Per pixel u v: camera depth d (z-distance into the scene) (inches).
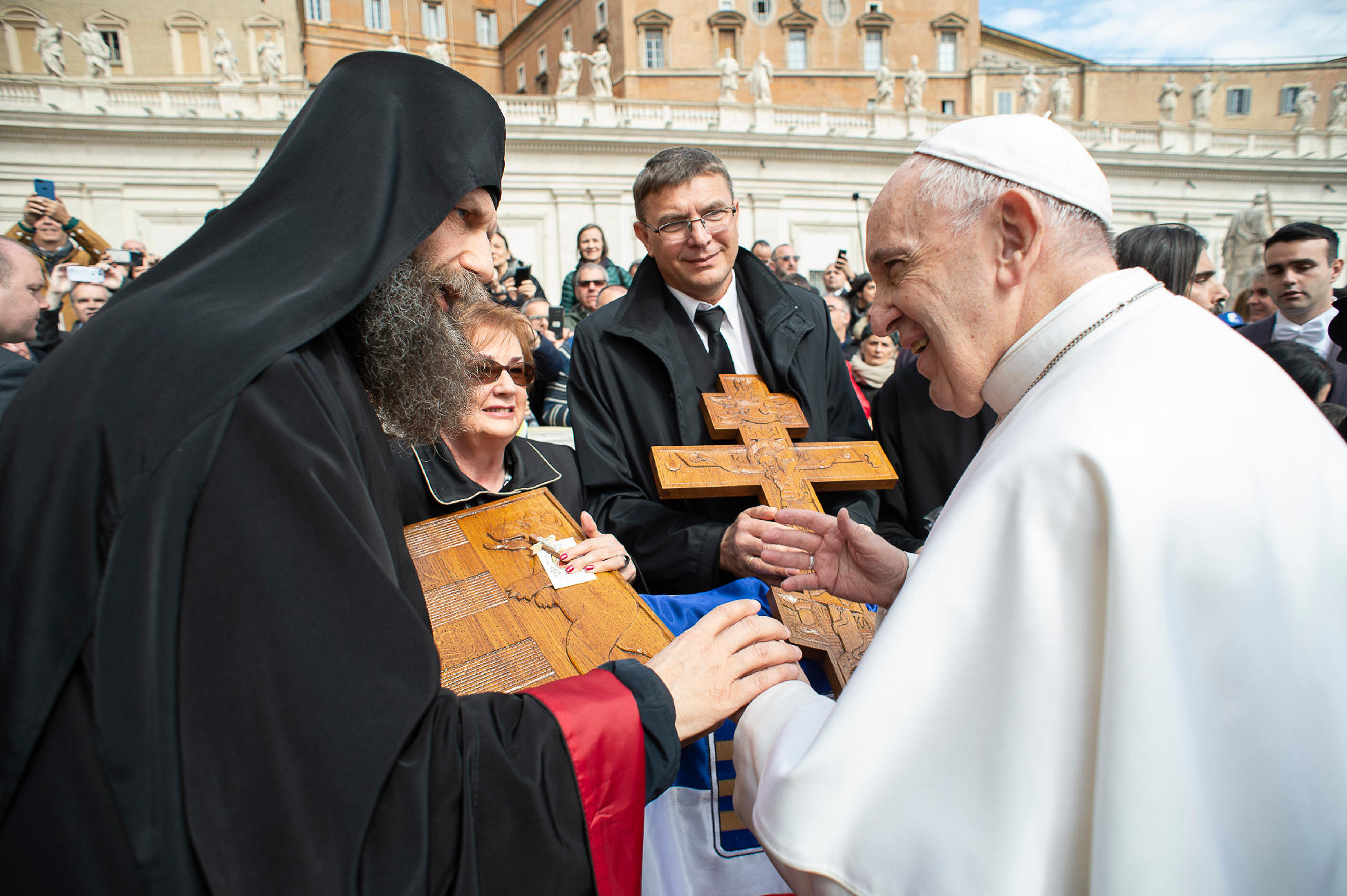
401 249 41.4
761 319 94.3
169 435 32.4
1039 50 1467.8
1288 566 34.4
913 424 101.7
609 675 43.6
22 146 781.9
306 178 41.8
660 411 91.1
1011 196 43.2
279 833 30.7
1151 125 1021.2
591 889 39.1
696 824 58.7
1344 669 35.0
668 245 90.3
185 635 31.3
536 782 37.6
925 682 36.5
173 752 30.4
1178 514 33.9
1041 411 38.9
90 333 35.9
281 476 33.3
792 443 82.9
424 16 1449.3
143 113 818.8
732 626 48.9
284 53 1159.0
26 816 30.5
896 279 47.3
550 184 871.7
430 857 33.6
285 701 31.6
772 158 912.9
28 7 1058.7
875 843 36.2
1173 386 36.9
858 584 60.5
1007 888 33.7
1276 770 33.4
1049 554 35.4
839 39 1315.2
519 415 84.1
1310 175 1013.2
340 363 40.5
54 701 30.7
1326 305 152.9
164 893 29.8
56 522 31.9
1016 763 34.4
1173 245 114.3
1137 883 31.1
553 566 62.1
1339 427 101.3
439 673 36.1
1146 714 32.0
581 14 1323.8
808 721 42.9
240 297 37.4
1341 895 34.9
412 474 79.9
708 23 1273.4
